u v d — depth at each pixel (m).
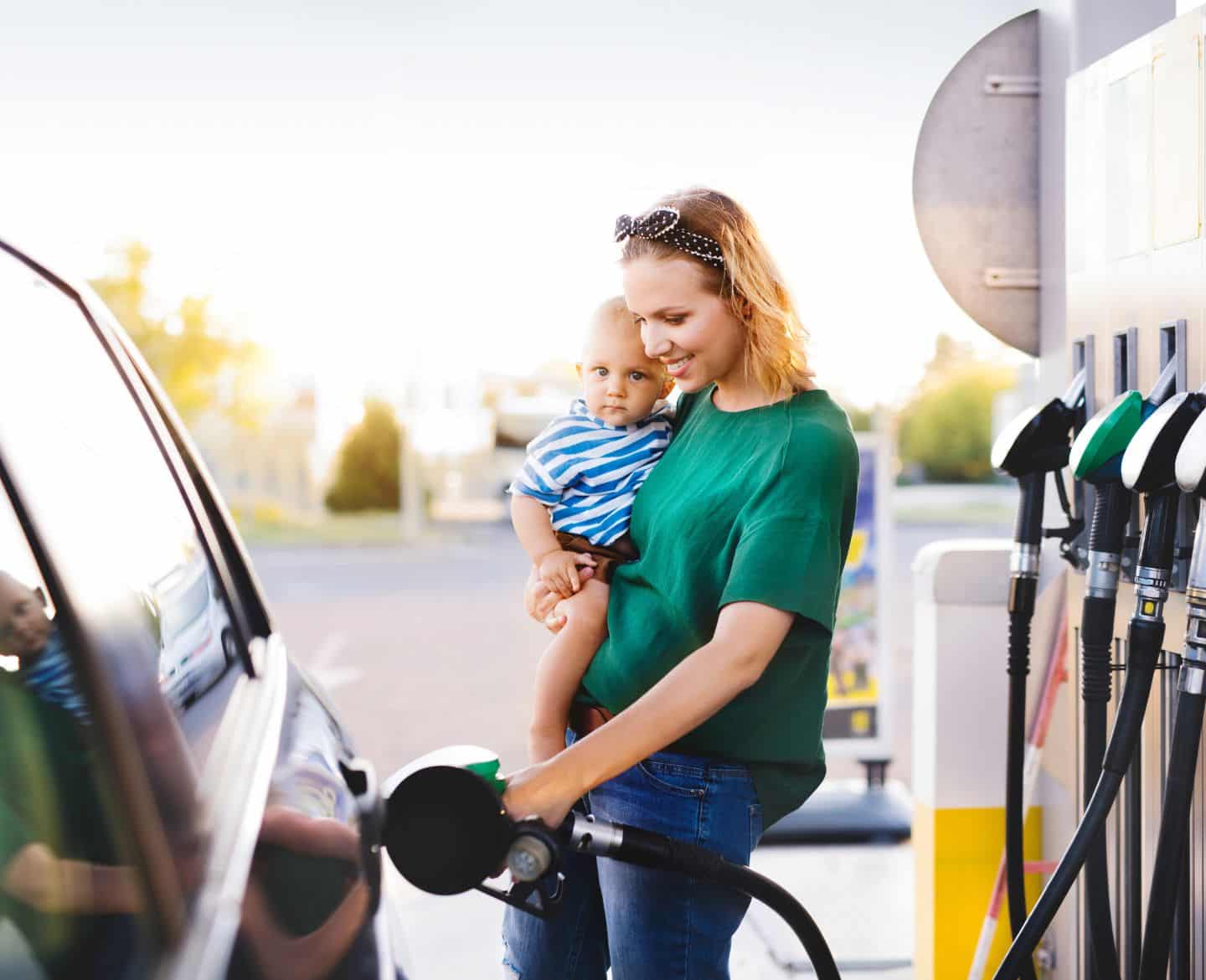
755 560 1.52
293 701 1.43
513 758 6.13
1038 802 3.11
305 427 28.38
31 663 0.78
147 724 0.89
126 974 0.73
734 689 1.48
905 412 37.59
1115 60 2.30
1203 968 2.02
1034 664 3.10
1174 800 1.82
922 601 3.18
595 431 1.92
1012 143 3.10
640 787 1.68
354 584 15.80
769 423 1.64
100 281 20.14
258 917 0.90
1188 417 1.85
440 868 1.33
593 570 1.87
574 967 1.88
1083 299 2.44
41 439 0.95
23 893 0.70
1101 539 2.09
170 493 1.35
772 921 3.76
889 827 4.60
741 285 1.63
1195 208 2.01
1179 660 2.09
